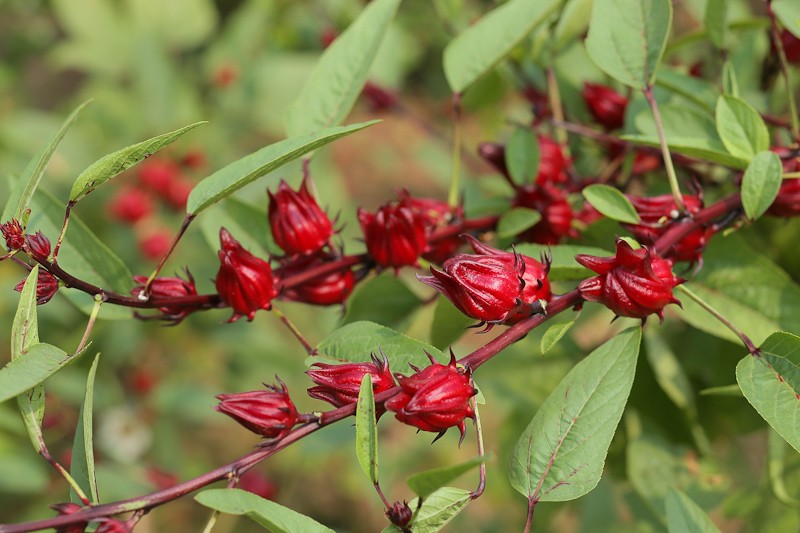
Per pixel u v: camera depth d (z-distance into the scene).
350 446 2.35
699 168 1.18
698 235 1.00
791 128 1.09
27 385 0.89
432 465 2.20
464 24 1.41
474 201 1.15
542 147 1.11
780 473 1.09
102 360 1.96
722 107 1.01
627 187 1.14
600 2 1.02
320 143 0.92
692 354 1.19
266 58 2.22
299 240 1.01
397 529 0.89
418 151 1.82
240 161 0.93
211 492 0.88
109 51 2.29
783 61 1.04
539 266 0.92
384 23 1.08
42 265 0.91
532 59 1.24
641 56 1.01
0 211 1.93
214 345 2.19
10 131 2.04
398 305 1.09
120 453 1.99
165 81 2.06
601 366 0.94
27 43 2.55
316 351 0.96
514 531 1.97
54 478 1.82
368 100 1.47
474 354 0.91
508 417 1.30
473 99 1.38
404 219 1.01
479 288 0.91
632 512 1.21
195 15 2.34
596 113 1.17
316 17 2.03
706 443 1.13
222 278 0.98
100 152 2.05
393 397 0.90
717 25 1.10
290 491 2.33
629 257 0.92
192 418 2.12
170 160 1.98
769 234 1.13
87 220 1.95
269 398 0.90
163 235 1.88
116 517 0.91
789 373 0.94
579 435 0.93
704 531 0.97
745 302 1.04
